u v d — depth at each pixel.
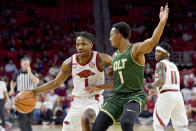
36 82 8.37
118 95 4.68
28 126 8.05
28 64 8.40
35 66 18.09
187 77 13.71
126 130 4.24
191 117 12.09
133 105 4.44
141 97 4.60
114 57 4.78
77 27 21.64
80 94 5.21
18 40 20.69
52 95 13.54
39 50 19.98
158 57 6.41
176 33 18.55
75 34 5.22
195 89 13.22
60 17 23.19
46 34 21.25
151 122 12.24
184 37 18.67
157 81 5.96
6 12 22.98
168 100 6.04
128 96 4.60
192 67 16.06
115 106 4.61
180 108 6.14
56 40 20.75
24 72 8.45
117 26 4.72
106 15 16.70
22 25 22.14
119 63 4.64
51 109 12.91
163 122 6.08
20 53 19.11
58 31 21.59
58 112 12.84
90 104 5.12
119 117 4.68
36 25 22.12
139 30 16.86
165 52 6.34
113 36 4.72
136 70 4.57
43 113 12.89
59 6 23.44
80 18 22.77
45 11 23.34
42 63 18.39
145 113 12.22
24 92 5.40
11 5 23.39
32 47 20.11
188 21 19.77
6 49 20.06
